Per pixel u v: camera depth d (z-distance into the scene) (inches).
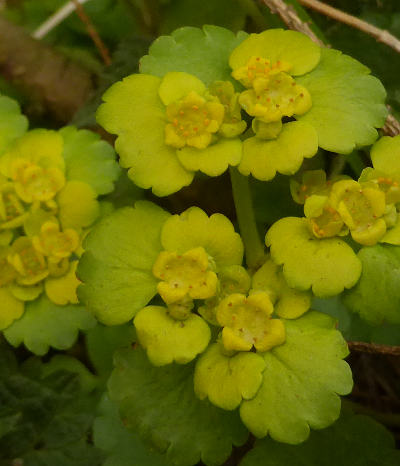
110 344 5.4
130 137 4.9
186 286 4.8
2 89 6.3
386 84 5.8
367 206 4.8
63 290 5.1
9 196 5.1
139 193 5.8
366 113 4.9
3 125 5.2
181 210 6.0
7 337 5.0
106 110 4.9
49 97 6.3
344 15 5.6
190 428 4.9
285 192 5.7
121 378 4.9
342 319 5.4
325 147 4.8
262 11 5.9
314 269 4.7
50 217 5.1
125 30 6.5
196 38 5.0
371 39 5.9
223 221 4.9
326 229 4.7
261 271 4.9
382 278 4.7
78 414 5.1
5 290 5.1
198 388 4.7
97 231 4.9
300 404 4.6
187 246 4.8
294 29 5.6
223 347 4.8
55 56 6.3
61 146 5.1
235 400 4.7
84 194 5.1
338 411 4.6
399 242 4.7
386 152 4.9
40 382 5.2
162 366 4.9
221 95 4.9
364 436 5.1
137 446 5.1
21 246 5.1
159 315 4.8
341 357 4.7
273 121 4.8
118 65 5.9
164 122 4.9
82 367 5.4
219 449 4.9
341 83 4.9
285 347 4.7
